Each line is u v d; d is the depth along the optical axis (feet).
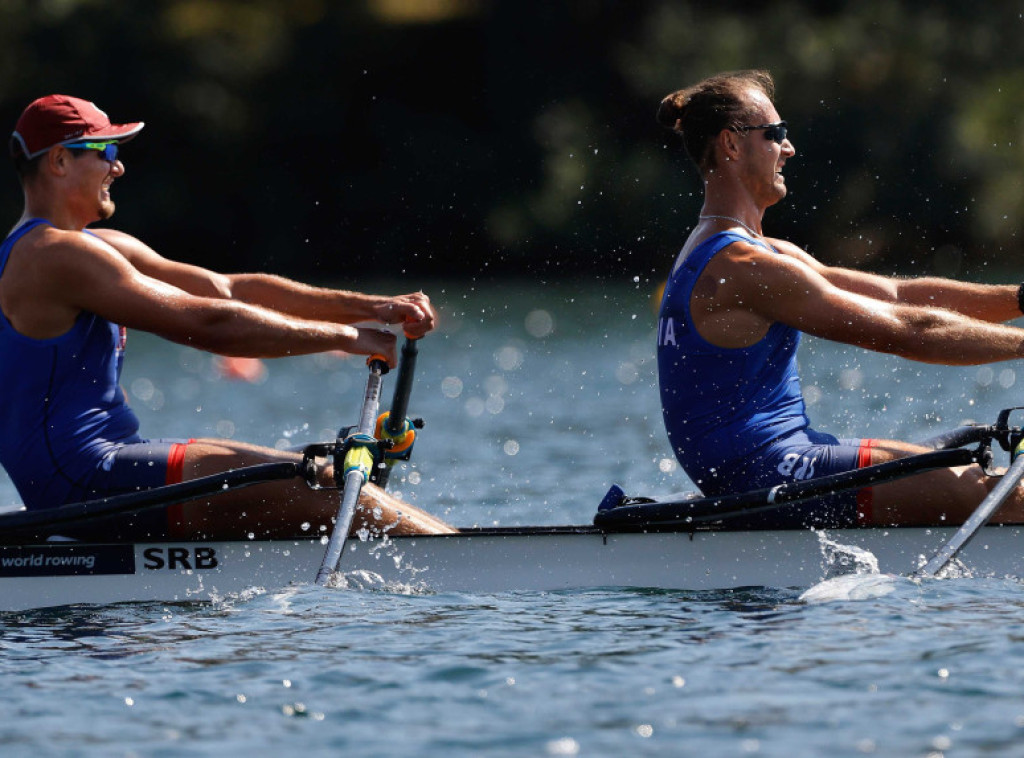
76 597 64.23
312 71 454.40
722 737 42.24
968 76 406.21
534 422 146.41
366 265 455.63
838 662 49.32
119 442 65.41
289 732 43.93
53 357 63.31
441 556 64.64
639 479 107.65
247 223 455.63
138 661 52.37
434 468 114.73
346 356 254.68
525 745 42.14
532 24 442.91
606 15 440.04
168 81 437.58
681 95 66.74
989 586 60.23
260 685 48.73
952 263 392.68
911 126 397.19
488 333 272.10
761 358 64.03
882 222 396.37
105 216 66.74
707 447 64.90
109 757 42.14
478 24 448.24
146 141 442.91
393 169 450.71
